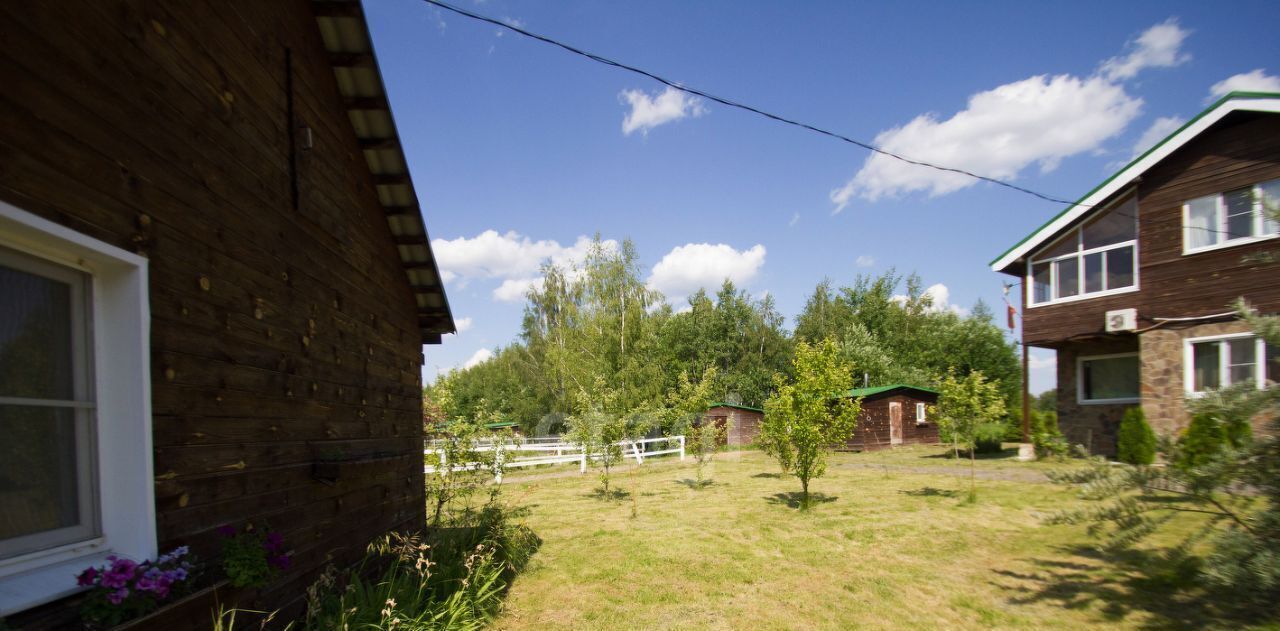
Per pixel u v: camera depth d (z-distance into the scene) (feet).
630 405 86.22
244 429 10.54
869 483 43.60
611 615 17.63
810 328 140.46
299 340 12.92
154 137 8.68
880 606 17.76
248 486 10.53
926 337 114.21
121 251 7.78
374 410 17.33
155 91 8.77
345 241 15.76
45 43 6.97
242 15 11.27
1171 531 22.88
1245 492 12.60
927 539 25.39
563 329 112.37
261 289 11.45
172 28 9.24
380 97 15.90
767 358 140.36
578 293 115.85
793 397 34.17
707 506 37.24
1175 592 16.85
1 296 6.93
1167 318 40.11
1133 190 42.88
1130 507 13.92
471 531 23.61
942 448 70.95
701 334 138.00
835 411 34.88
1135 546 21.45
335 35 14.69
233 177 10.69
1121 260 43.78
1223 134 38.17
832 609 17.69
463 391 154.92
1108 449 46.14
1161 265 40.70
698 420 69.62
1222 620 14.52
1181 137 39.29
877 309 136.36
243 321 10.74
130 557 7.71
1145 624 14.97
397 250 20.06
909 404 80.02
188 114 9.51
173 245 8.94
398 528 18.89
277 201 12.25
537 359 125.39
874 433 75.36
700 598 19.07
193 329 9.28
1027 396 50.14
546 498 42.98
